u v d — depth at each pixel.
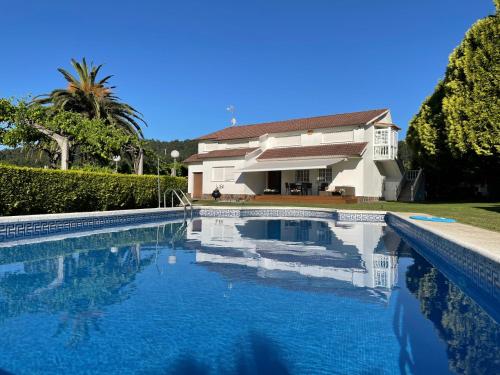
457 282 7.84
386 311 5.90
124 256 10.43
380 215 21.80
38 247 11.40
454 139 26.06
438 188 40.72
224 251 11.55
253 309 5.97
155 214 20.91
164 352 4.39
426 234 12.29
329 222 21.28
